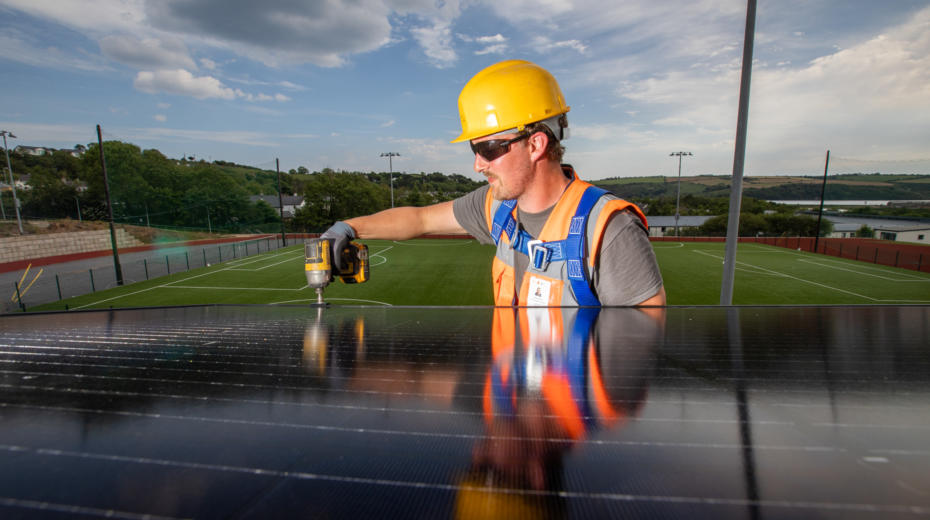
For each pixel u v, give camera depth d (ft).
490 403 1.65
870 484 1.00
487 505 0.91
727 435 1.32
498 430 1.39
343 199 211.00
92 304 53.78
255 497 0.94
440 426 1.43
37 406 1.57
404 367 2.19
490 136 5.03
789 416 1.48
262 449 1.24
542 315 4.06
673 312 4.13
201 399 1.69
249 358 2.38
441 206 7.44
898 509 0.87
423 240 142.10
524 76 4.97
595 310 4.38
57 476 1.02
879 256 107.24
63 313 4.71
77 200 168.45
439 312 4.47
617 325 3.45
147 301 55.52
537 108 4.93
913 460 1.14
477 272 77.71
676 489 0.99
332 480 1.04
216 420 1.47
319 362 2.30
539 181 5.24
